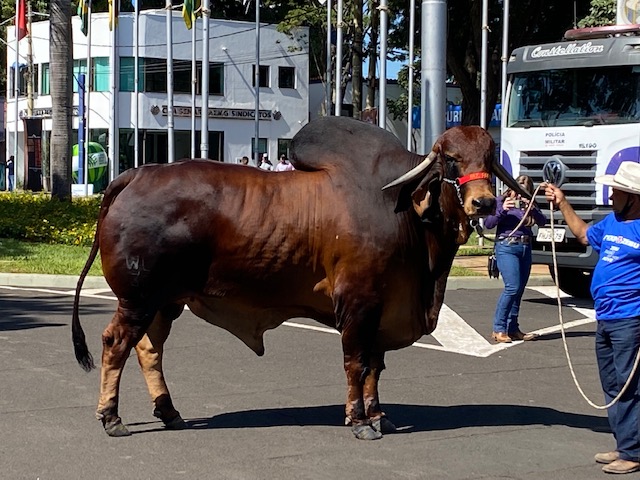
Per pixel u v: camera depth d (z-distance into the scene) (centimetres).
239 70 5450
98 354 1093
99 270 1806
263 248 742
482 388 980
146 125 5325
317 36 5178
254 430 793
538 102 1641
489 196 701
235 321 784
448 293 1722
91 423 807
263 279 749
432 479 673
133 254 736
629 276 677
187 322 1328
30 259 1925
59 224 2272
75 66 5406
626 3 1983
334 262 743
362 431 766
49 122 5644
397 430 802
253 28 5453
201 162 764
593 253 1537
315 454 727
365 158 760
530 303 1641
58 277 1738
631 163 685
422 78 1496
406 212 748
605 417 865
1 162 6512
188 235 737
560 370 1080
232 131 5475
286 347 1164
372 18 3716
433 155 727
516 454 739
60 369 1009
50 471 679
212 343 1180
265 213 745
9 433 772
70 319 1334
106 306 1470
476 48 3153
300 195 753
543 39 3372
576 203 1579
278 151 5600
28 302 1504
